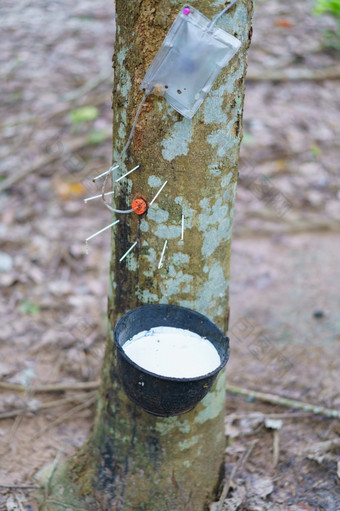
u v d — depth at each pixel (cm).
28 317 364
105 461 246
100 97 567
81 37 673
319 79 608
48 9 734
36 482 260
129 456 238
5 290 381
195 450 237
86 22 705
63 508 246
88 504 246
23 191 468
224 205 211
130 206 210
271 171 494
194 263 212
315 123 550
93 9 738
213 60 179
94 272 405
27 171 483
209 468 245
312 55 640
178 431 229
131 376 188
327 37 656
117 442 240
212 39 176
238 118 200
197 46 177
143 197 205
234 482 261
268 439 288
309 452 275
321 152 519
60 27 690
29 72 609
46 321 362
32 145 514
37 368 331
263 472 268
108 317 239
